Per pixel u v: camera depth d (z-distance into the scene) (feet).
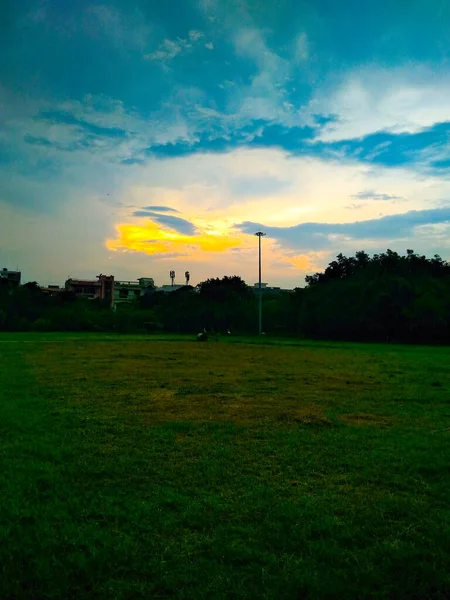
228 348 97.60
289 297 201.36
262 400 36.11
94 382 43.91
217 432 25.46
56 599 10.89
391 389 42.57
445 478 18.57
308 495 16.62
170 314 193.16
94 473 18.49
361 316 161.99
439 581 11.62
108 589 11.12
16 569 11.90
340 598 11.05
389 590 11.34
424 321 149.89
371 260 191.83
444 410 32.86
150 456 20.85
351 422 28.78
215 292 206.69
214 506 15.40
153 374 51.01
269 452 21.77
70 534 13.50
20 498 15.89
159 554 12.56
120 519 14.52
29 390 38.34
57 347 89.04
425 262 185.26
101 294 307.78
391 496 16.61
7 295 189.78
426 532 14.02
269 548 12.96
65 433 24.61
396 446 23.03
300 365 64.69
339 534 13.75
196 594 10.96
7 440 23.06
